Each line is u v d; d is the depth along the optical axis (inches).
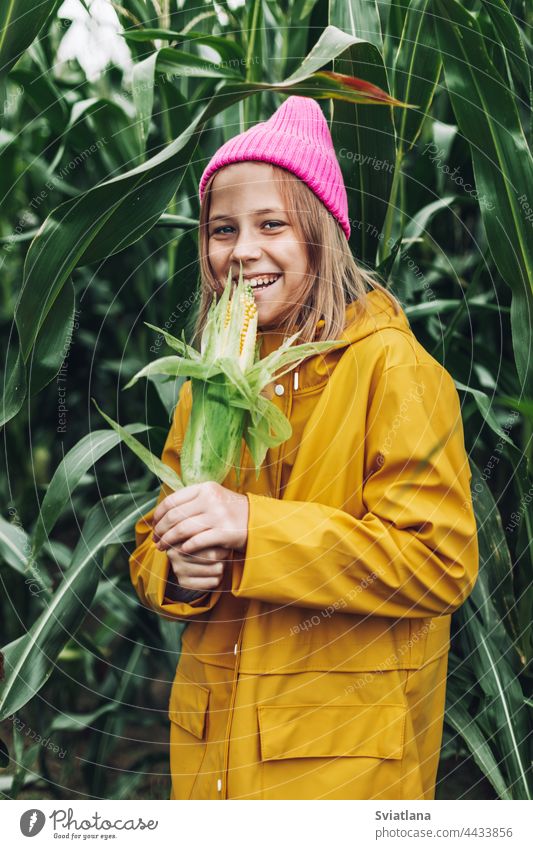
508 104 41.3
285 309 36.5
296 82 32.9
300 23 52.2
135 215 39.0
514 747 45.3
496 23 43.6
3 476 62.2
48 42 58.4
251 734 34.3
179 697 40.1
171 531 33.1
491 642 47.3
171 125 50.7
